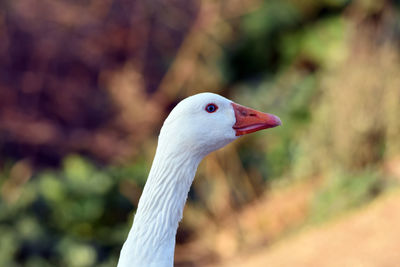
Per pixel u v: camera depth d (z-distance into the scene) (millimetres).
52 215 11234
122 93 15477
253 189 13312
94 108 16125
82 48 16516
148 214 4059
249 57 16516
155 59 16969
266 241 11250
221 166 13211
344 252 8844
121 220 11516
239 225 12125
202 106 4250
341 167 11672
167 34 17078
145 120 15375
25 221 10984
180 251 11984
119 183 11781
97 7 16734
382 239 8781
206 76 16062
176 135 4145
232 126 4379
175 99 16047
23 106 15992
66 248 10664
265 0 16547
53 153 15508
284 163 13469
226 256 11297
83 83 16391
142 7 16844
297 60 15992
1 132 15367
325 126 12484
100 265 10734
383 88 11445
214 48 16297
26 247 10516
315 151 12672
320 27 15883
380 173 10906
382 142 11477
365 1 11789
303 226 10875
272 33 16391
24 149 15430
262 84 15594
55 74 16375
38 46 16328
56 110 16125
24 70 16203
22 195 11898
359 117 11461
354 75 11672
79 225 11188
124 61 16812
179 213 4164
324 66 15141
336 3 15828
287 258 9453
